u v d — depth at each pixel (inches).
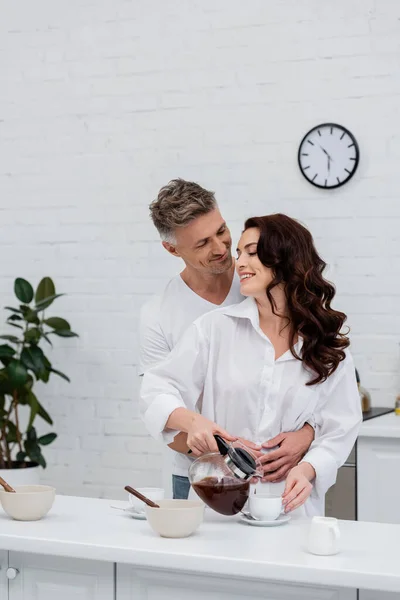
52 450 181.8
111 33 178.7
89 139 180.2
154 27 175.5
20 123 185.2
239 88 169.3
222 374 88.2
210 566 63.2
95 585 69.4
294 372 87.4
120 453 177.3
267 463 85.3
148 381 87.9
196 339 88.0
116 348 177.9
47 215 183.2
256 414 87.7
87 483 179.3
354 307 161.6
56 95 182.5
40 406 170.4
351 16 162.2
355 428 87.4
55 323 172.9
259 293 86.4
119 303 177.9
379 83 160.7
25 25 184.7
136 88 176.9
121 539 69.0
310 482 83.4
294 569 61.1
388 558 63.4
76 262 181.0
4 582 72.3
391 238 159.9
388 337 159.8
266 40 167.5
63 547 67.9
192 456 97.4
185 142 173.2
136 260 176.9
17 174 185.3
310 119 164.7
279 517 78.2
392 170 159.9
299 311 85.4
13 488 79.0
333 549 64.4
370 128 161.2
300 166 163.9
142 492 78.3
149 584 67.8
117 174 178.2
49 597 71.0
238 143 169.3
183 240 98.9
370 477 132.6
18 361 165.0
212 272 101.0
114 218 178.4
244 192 168.9
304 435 88.0
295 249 85.7
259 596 64.7
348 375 88.4
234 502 74.5
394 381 159.2
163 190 100.7
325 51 163.6
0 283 185.9
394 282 159.8
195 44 172.4
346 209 162.2
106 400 178.4
